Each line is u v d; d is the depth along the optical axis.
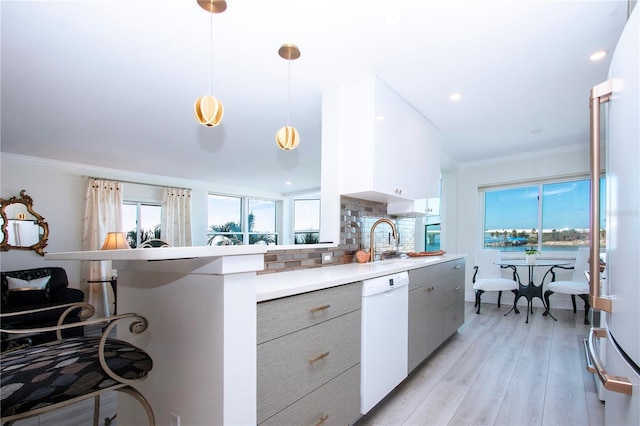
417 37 1.85
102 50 1.96
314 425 1.31
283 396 1.16
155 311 1.21
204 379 0.99
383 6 1.59
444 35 1.83
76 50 1.96
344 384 1.50
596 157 0.99
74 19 1.67
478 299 4.08
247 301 1.00
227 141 3.92
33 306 3.56
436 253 3.31
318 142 3.99
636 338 0.74
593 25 1.74
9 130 3.38
